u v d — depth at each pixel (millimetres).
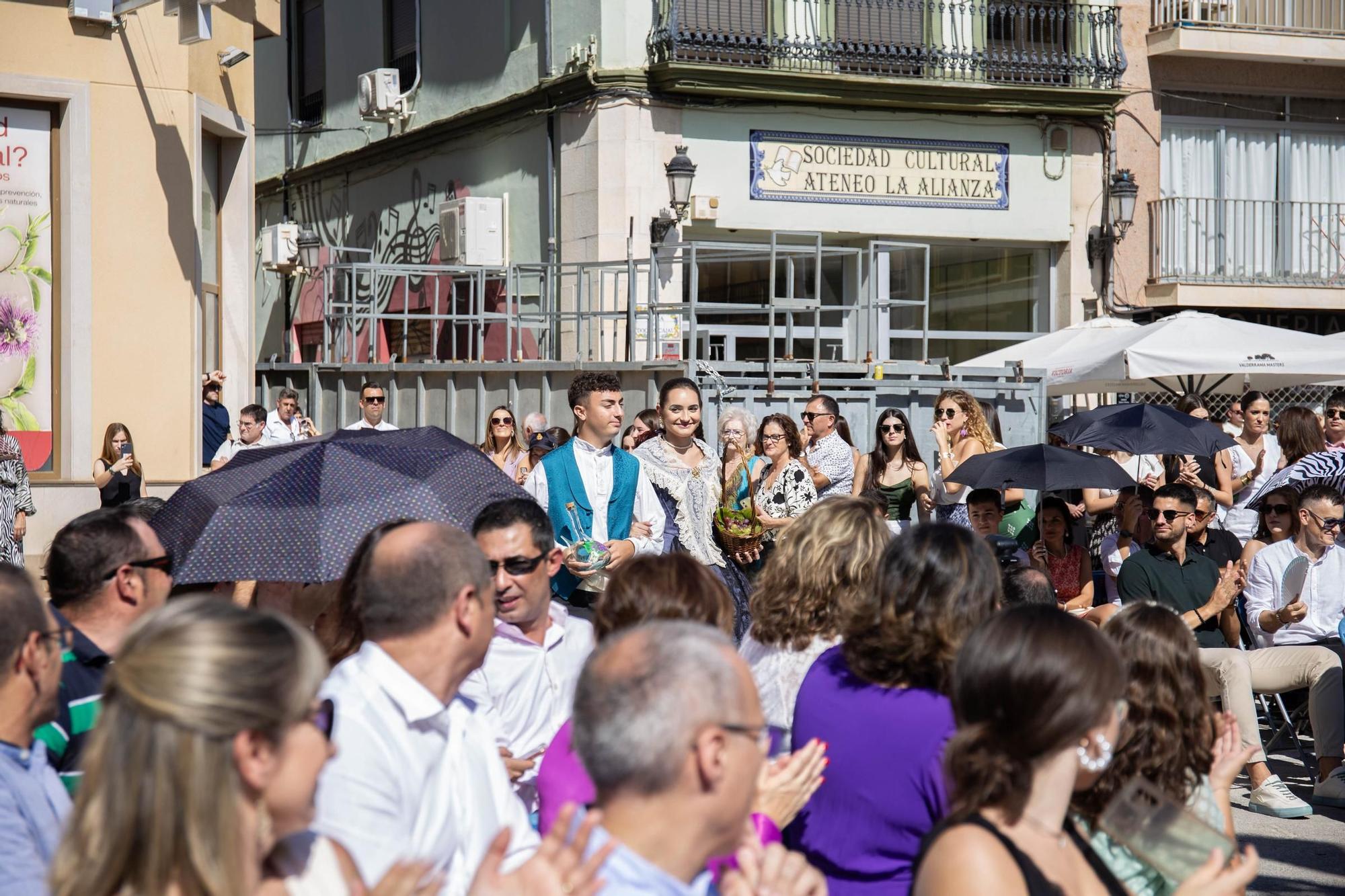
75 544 3775
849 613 3701
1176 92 19281
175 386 12719
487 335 18719
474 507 5023
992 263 18797
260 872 2156
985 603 3453
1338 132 20000
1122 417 9898
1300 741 8781
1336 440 11312
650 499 7160
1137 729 3492
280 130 23875
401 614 3043
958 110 18000
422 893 2346
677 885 2242
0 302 11820
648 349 14320
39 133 12000
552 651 4355
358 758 2902
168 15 12422
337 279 22344
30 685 2996
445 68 19812
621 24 16938
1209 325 13727
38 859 2852
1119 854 3186
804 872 2551
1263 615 8281
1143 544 8633
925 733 3350
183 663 1975
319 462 4922
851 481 11047
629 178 16891
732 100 17234
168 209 12672
